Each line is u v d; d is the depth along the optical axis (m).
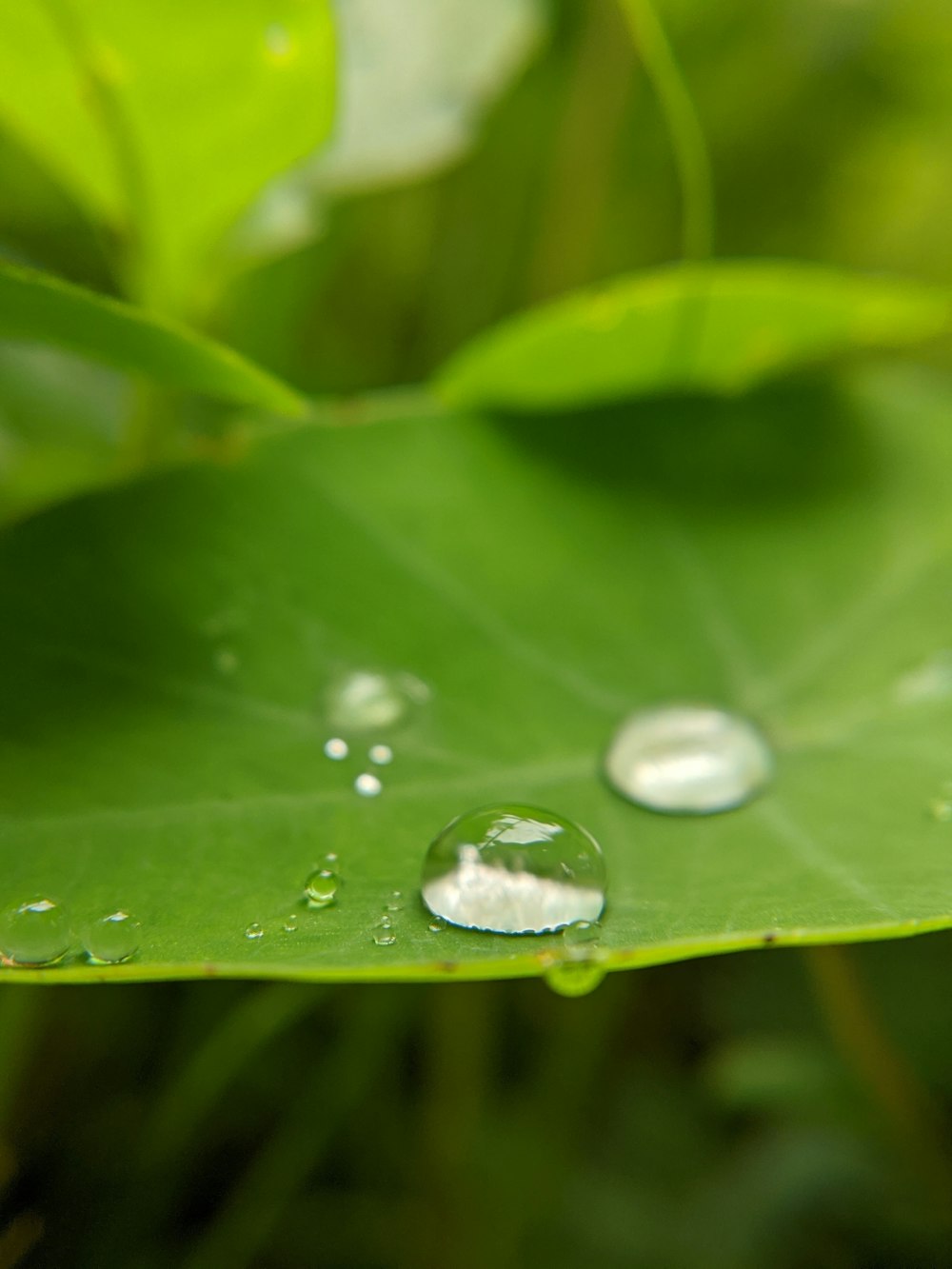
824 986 0.16
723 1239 0.16
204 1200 0.16
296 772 0.15
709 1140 0.17
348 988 0.16
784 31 0.23
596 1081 0.17
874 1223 0.16
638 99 0.23
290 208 0.17
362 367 0.22
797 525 0.16
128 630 0.15
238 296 0.18
